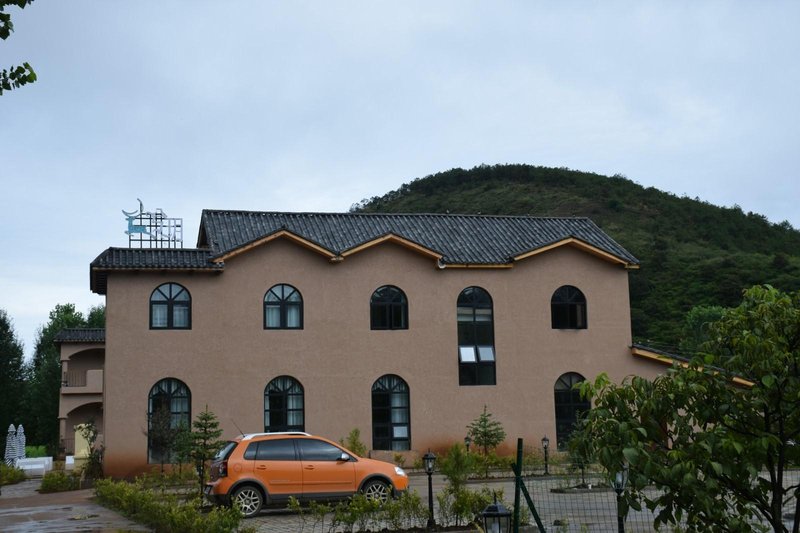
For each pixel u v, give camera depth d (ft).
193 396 93.25
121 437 90.68
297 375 96.89
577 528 47.85
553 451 102.32
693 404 24.48
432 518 49.90
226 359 94.89
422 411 100.22
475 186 328.90
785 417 24.29
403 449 99.25
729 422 24.75
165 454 91.04
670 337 170.40
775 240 256.52
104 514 63.05
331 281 99.86
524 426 102.89
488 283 104.99
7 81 31.78
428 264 103.40
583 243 106.83
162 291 94.48
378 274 101.50
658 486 24.39
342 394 97.91
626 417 24.04
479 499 50.11
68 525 56.39
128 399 91.56
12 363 206.59
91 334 155.74
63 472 97.04
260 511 60.08
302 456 60.03
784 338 23.89
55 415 202.49
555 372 105.19
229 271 96.58
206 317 95.04
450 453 53.16
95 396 151.02
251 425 94.38
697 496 22.75
